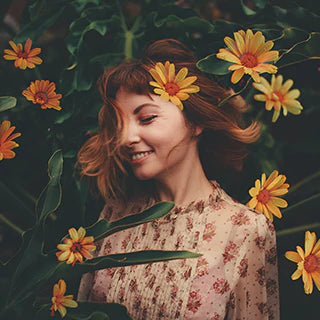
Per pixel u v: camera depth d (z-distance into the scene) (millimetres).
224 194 1108
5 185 1359
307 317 1438
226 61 1040
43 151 1402
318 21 1215
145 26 1345
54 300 1006
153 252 963
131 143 1042
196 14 1320
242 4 1313
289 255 1034
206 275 1013
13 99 1096
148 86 1025
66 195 1244
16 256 1067
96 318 993
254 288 1042
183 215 1064
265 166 1458
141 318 1042
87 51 1335
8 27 1435
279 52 1101
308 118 1634
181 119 1047
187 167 1071
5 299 1057
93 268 1004
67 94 1270
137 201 1163
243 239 1035
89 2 1369
